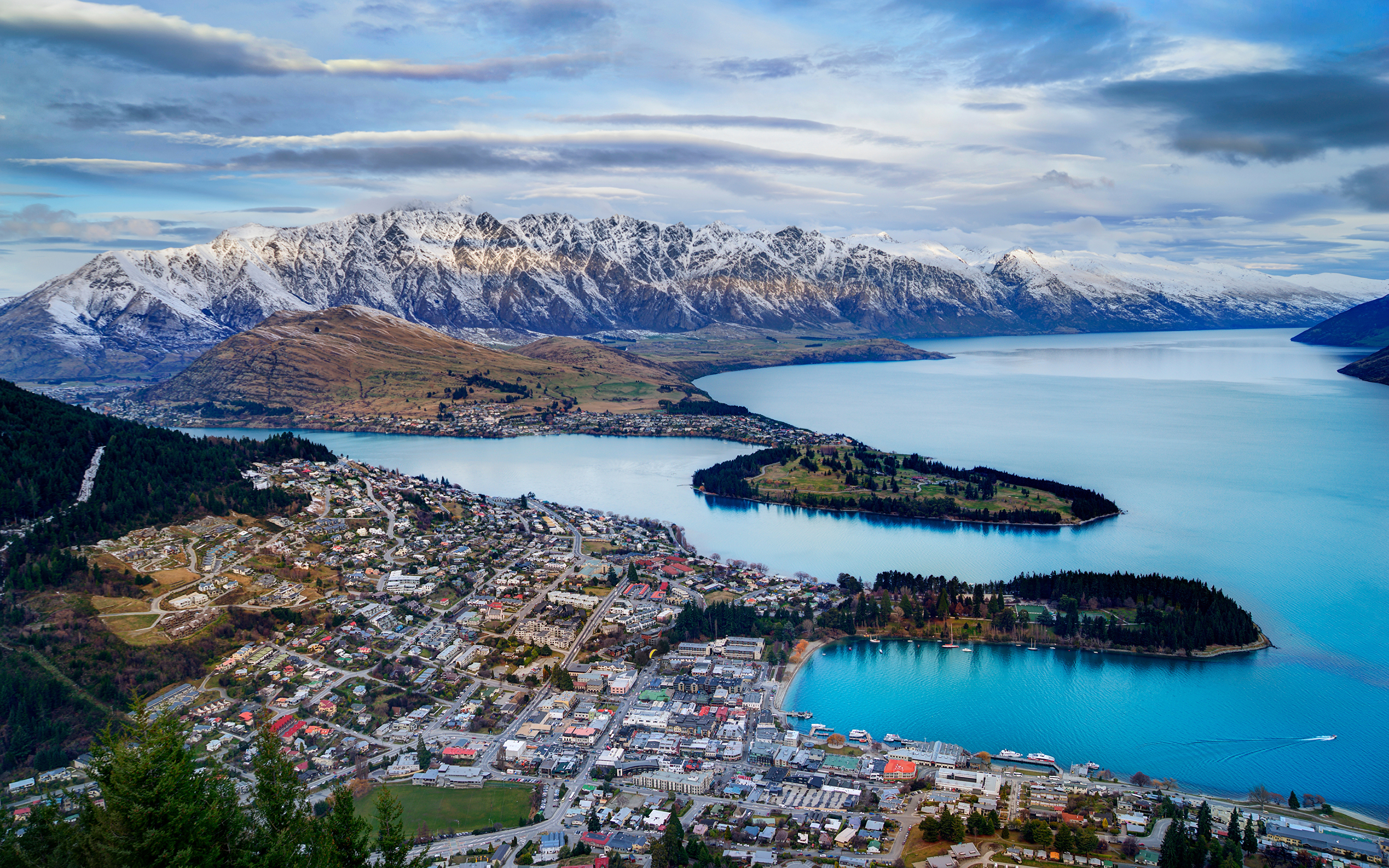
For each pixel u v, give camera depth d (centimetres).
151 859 13588
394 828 15638
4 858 14950
